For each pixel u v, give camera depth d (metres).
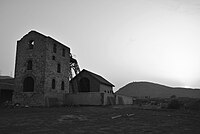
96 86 39.44
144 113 22.38
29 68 29.61
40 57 29.12
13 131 9.71
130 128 11.48
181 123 14.45
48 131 9.93
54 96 30.17
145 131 10.59
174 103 32.19
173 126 12.78
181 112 24.72
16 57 30.77
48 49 29.67
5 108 24.50
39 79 28.39
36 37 30.12
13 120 13.73
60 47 33.28
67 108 25.81
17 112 19.61
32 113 18.91
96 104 32.38
